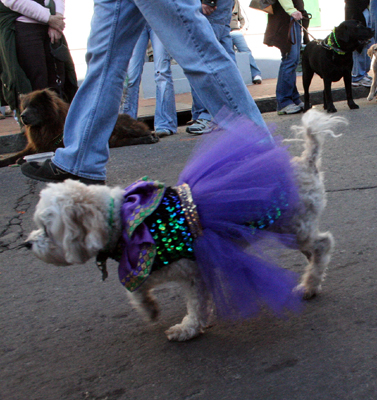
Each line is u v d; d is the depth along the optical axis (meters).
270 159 2.05
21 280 2.84
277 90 7.67
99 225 1.83
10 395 1.88
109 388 1.87
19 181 5.02
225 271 1.96
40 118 5.30
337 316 2.15
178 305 2.41
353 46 6.86
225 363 1.93
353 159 4.48
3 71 6.24
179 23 2.97
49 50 6.28
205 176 2.04
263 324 2.16
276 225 2.12
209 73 2.97
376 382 1.69
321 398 1.66
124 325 2.29
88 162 3.76
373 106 7.46
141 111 8.49
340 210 3.36
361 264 2.59
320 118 2.17
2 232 3.58
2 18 5.93
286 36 7.24
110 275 2.79
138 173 4.87
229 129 2.18
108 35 3.51
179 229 1.91
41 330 2.31
